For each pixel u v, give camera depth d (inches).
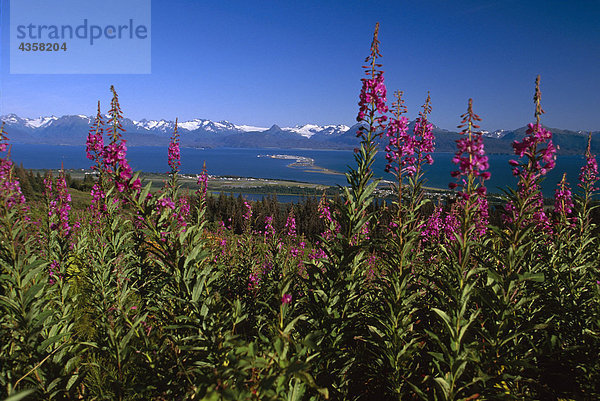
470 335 183.3
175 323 194.5
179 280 170.6
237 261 318.7
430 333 155.3
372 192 200.1
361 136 206.2
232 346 125.2
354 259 198.2
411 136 207.5
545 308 204.5
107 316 191.2
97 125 252.8
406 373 183.5
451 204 270.1
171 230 176.1
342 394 181.5
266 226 338.6
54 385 155.3
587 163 256.2
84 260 303.0
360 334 215.5
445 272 214.1
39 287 160.7
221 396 101.9
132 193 175.0
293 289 217.6
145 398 174.6
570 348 171.6
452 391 145.3
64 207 268.4
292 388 136.3
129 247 250.7
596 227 255.9
